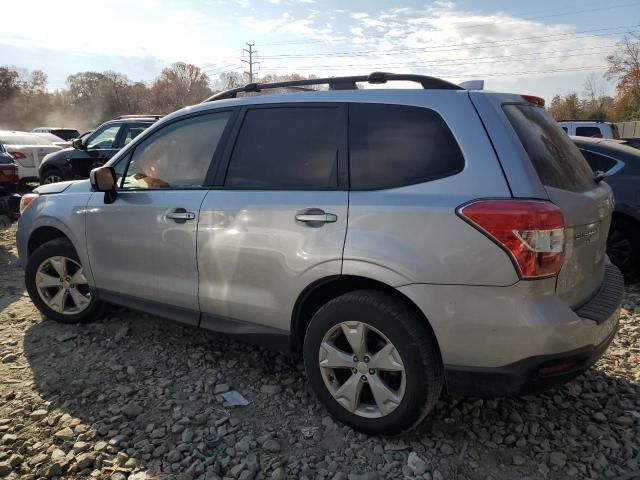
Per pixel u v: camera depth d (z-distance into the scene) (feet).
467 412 10.20
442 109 8.89
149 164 12.33
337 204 9.21
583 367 8.39
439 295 8.23
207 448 9.14
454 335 8.22
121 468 8.61
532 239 7.72
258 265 10.12
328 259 9.16
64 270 14.06
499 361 8.06
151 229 11.77
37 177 45.68
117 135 34.63
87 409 10.29
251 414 10.19
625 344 13.43
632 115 141.49
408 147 9.00
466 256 8.05
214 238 10.69
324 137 9.84
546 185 8.29
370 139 9.38
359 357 9.09
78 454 8.96
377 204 8.84
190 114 11.87
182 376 11.63
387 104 9.43
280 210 9.80
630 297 16.92
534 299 7.88
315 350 9.57
